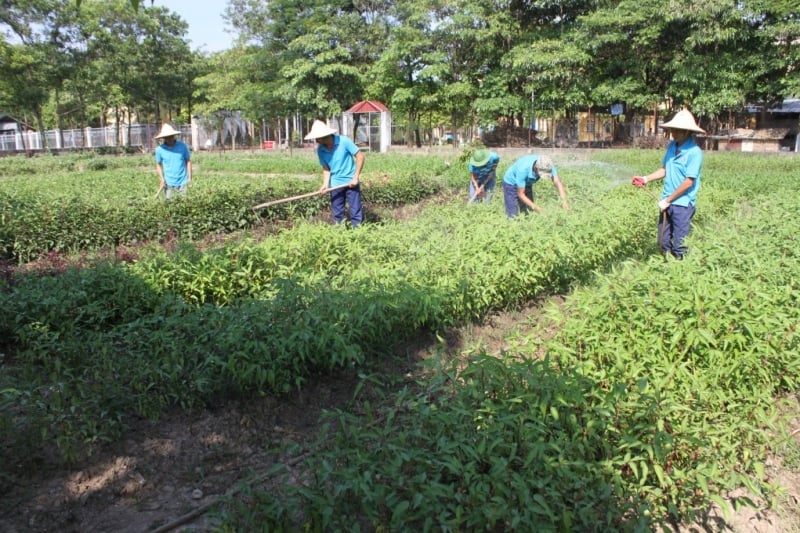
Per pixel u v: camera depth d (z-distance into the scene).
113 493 3.74
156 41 46.34
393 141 46.19
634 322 4.36
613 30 31.23
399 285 5.47
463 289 5.79
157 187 14.52
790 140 33.62
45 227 9.61
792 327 4.44
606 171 19.73
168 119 58.53
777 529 3.55
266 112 42.81
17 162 29.28
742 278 5.42
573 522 3.06
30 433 3.90
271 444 4.25
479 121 36.78
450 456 3.16
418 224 8.35
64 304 5.63
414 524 3.12
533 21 36.97
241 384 4.59
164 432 4.32
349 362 4.79
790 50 27.98
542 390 3.48
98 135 54.12
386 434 3.33
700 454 3.47
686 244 6.81
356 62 41.94
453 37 35.56
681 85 30.03
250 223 12.16
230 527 3.07
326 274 6.13
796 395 4.73
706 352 4.23
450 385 3.80
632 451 3.38
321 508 2.97
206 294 6.30
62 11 40.16
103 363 4.64
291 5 42.06
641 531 2.93
